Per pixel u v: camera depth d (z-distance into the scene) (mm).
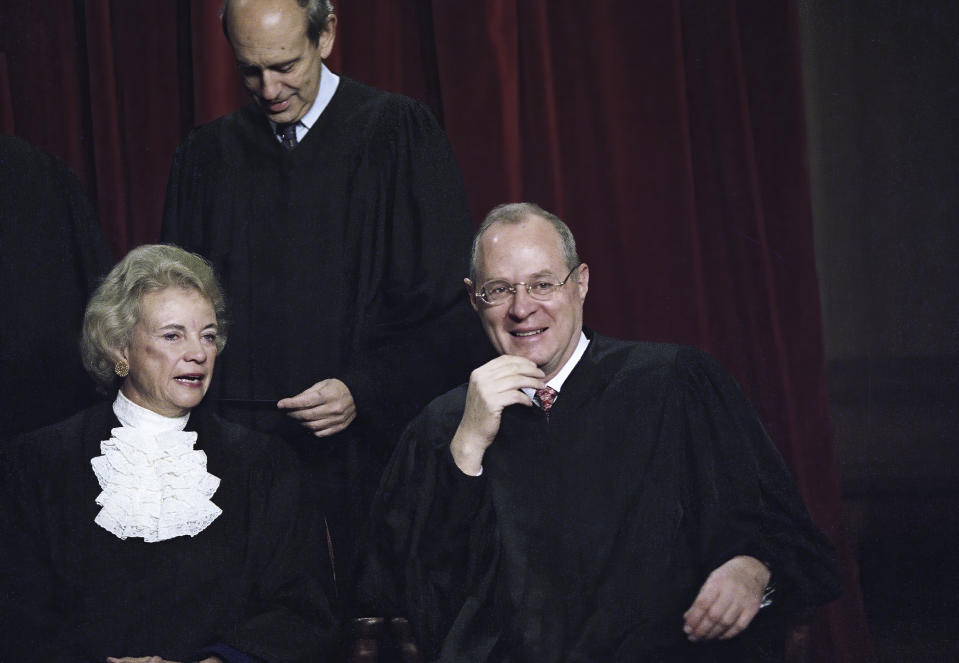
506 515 5504
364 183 6891
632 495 5477
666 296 8953
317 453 6496
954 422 9727
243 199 6934
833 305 9891
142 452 5477
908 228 9867
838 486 9055
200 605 5371
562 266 5547
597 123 9039
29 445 5566
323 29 6719
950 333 9797
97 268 7016
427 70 8750
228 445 5723
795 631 5242
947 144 9820
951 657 8430
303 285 6777
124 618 5285
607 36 9047
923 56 9828
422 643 5391
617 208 8992
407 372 6461
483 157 8531
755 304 9125
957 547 9453
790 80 9328
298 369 6703
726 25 9211
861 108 9883
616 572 5332
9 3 8367
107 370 5637
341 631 5637
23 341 6613
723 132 9219
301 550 5621
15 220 6758
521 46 8867
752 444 5578
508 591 5379
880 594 9203
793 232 9305
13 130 8352
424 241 6762
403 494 5543
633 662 5160
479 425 5324
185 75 8445
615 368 5754
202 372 5547
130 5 8398
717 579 5062
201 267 5754
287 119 6785
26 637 5145
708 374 5723
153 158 8398
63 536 5379
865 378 9836
